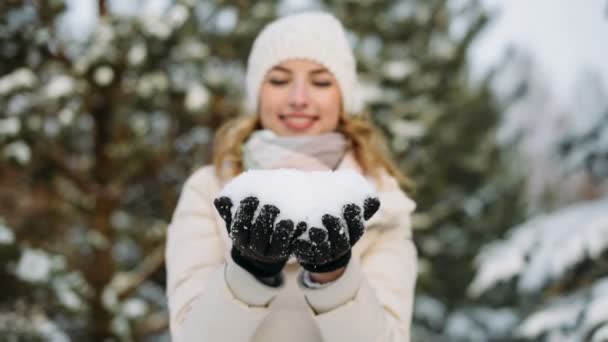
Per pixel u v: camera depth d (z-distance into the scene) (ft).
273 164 3.66
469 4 16.20
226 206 2.31
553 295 7.18
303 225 2.20
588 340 6.04
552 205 19.07
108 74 9.74
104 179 11.30
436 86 15.88
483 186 17.95
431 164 15.39
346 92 4.10
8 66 10.19
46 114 10.36
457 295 17.35
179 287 3.25
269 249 2.21
